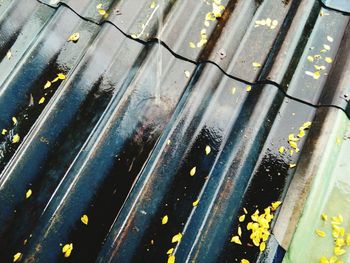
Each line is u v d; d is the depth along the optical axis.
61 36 0.61
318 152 0.53
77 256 0.47
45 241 0.47
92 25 0.63
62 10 0.62
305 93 0.59
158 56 0.60
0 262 0.47
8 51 0.60
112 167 0.52
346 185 0.53
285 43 0.61
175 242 0.48
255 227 0.49
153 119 0.56
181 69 0.60
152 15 0.64
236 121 0.56
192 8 0.66
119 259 0.47
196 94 0.57
